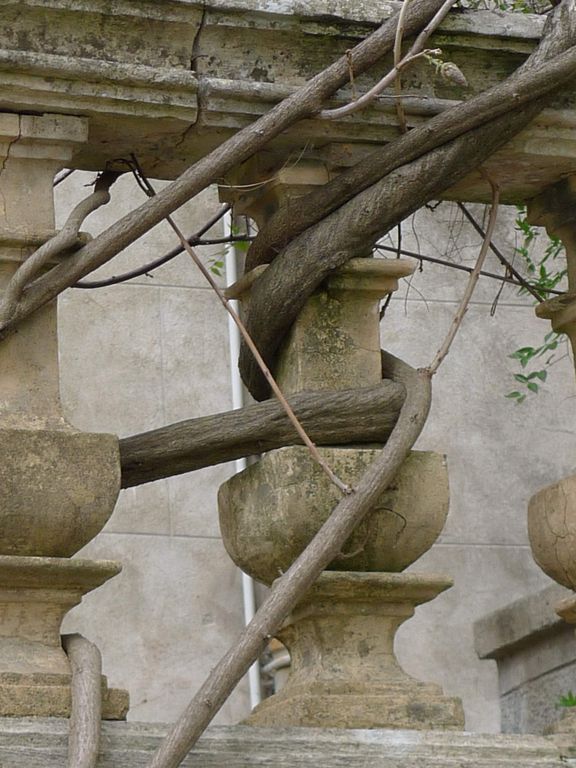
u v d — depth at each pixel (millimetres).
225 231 12859
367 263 7812
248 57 7777
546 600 11805
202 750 7023
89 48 7578
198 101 7668
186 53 7711
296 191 7902
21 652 7086
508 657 12547
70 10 7504
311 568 7199
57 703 6961
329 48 7855
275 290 7812
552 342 11961
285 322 7844
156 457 7617
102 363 12648
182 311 12852
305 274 7750
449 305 13102
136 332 12750
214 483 12680
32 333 7414
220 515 7961
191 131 7781
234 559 7832
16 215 7477
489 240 8102
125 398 12633
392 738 7258
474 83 8008
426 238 13000
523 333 13258
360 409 7707
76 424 12492
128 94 7566
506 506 13016
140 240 12812
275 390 7469
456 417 13062
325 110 7680
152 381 12703
